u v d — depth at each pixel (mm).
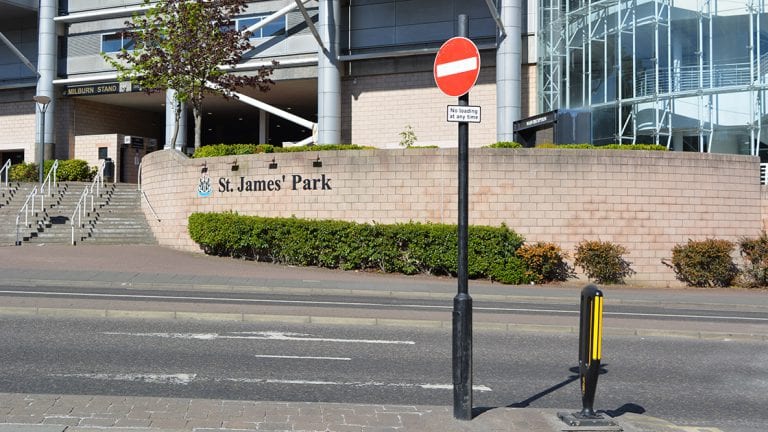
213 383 7590
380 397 7273
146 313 11742
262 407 6453
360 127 31859
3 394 6711
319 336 10586
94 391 7090
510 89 28703
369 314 12672
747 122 24562
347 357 9188
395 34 31281
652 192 20312
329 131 30953
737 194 20812
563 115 24750
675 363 9703
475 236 19484
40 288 15359
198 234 22594
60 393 6965
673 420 6910
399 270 20094
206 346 9531
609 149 20422
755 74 24672
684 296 17766
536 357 9703
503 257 19500
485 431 5836
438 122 30906
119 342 9594
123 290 15633
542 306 15562
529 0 30500
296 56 32438
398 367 8688
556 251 19391
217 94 29375
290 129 46562
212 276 17922
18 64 37719
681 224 20406
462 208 6160
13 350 8930
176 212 24234
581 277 20031
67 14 36156
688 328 12398
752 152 24375
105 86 35312
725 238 20625
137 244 24844
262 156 22281
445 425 5977
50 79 35844
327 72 31000
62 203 27625
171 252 22906
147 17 26281
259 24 31234
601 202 20188
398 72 31281
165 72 25266
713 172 20641
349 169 21250
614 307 16094
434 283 18406
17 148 37688
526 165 20250
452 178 20578
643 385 8375
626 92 26719
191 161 23844
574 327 11844
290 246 20797
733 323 13547
